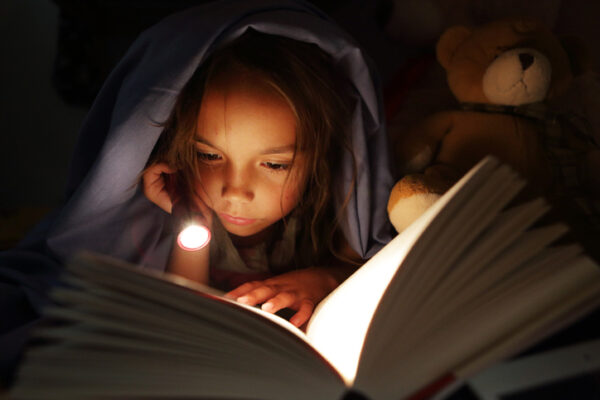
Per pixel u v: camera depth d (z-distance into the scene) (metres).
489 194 0.42
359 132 0.57
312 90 0.53
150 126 0.52
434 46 0.87
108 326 0.36
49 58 1.08
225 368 0.37
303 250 0.63
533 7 0.81
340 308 0.45
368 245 0.62
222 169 0.53
